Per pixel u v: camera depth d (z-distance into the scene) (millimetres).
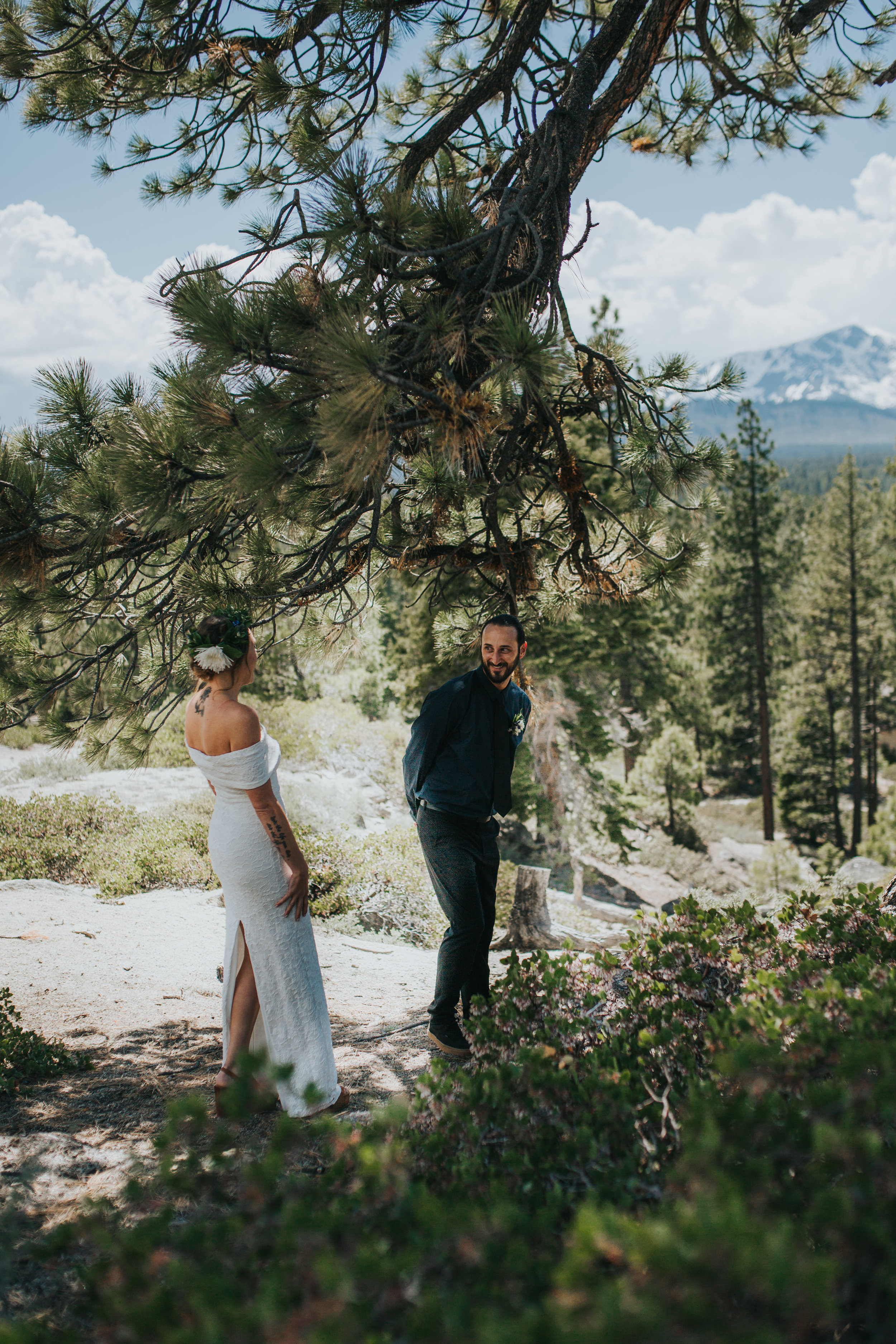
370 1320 1307
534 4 5000
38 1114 3375
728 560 33938
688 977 3035
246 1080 1749
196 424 3338
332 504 4016
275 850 3203
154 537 4191
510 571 4863
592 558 4926
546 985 3139
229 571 4535
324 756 17609
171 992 5402
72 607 4398
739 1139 1674
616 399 4699
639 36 4445
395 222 3139
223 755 3109
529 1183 1815
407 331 3385
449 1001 3832
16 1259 2236
